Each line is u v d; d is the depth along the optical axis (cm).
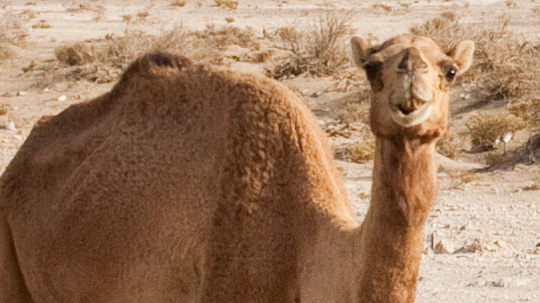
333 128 10081
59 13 18412
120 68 12962
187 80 2022
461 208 6531
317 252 1761
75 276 2077
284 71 12675
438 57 1464
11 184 2250
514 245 5503
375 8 18950
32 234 2166
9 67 13150
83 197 2072
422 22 16925
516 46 12256
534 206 6606
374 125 1485
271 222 1847
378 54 1452
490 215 6319
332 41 12800
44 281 2158
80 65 13050
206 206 1902
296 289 1811
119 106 2123
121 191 2020
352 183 7362
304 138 1892
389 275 1545
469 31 13075
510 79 10825
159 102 2047
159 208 1961
